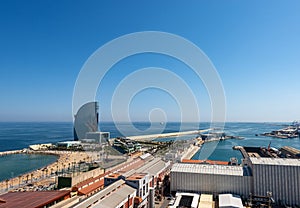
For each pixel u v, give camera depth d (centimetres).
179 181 5494
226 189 5206
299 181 4891
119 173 5400
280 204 4850
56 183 6644
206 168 5638
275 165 5012
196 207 4519
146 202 4706
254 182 5038
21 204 3578
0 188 6328
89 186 5312
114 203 3606
